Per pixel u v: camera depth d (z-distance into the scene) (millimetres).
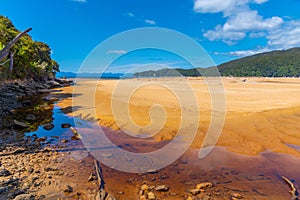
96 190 5090
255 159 7441
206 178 6027
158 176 6062
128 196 4945
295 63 121500
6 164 6227
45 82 45281
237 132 10281
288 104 16375
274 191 5379
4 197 4516
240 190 5387
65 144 8586
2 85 25281
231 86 35156
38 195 4738
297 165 6988
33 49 41844
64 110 15859
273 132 10203
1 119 12266
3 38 29297
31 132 10195
